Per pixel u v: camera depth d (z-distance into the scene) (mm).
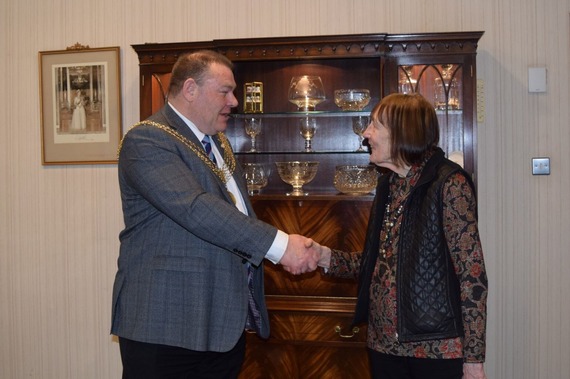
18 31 3361
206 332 1808
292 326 2676
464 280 1727
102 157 3250
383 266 1913
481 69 2928
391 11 2980
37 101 3354
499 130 2922
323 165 3025
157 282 1812
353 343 2617
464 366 1722
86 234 3303
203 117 1981
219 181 1940
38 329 3371
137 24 3221
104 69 3234
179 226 1843
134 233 1902
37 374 3381
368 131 1998
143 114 2842
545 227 2904
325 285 2732
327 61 2973
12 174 3383
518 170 2916
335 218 2707
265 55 2693
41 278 3361
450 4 2941
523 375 2918
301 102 2840
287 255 1865
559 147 2887
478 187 2939
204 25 3150
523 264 2916
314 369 2682
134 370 1848
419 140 1869
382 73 2633
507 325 2928
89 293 3307
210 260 1848
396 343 1847
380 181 2057
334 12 3029
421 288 1755
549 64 2887
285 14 3070
